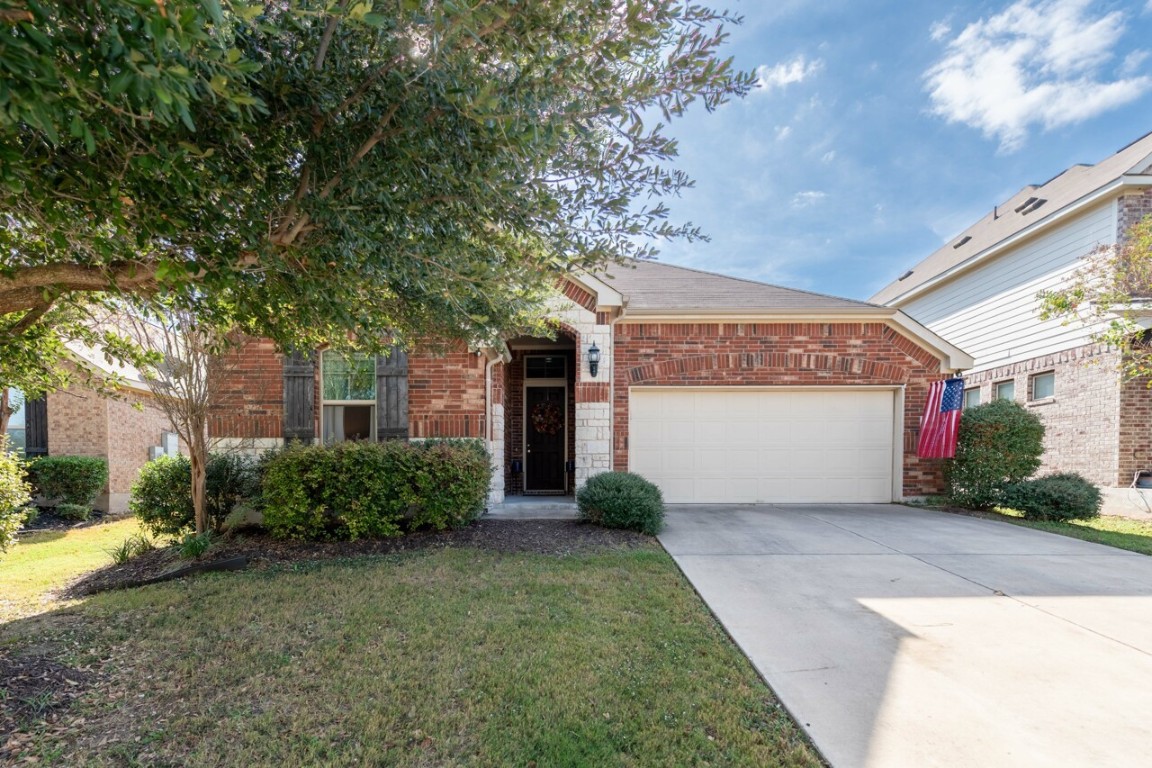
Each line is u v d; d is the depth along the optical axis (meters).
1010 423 8.47
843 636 3.54
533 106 2.46
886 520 7.73
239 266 2.64
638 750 2.33
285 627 3.62
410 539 6.19
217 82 1.73
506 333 6.30
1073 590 4.51
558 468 10.70
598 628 3.61
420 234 2.87
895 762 2.25
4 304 2.82
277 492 6.00
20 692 2.66
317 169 2.71
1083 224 10.27
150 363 5.19
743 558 5.50
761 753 2.31
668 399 9.43
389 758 2.25
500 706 2.67
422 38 2.30
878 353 9.36
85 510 9.45
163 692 2.76
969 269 13.46
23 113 1.40
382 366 7.45
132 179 2.15
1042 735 2.45
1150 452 9.45
